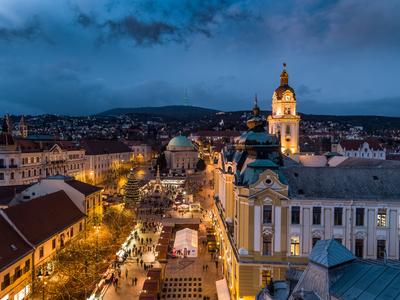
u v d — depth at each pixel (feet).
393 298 93.15
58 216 257.14
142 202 500.74
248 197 198.90
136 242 323.78
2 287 178.50
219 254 288.51
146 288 206.39
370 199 199.00
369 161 304.91
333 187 205.77
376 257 200.85
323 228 200.95
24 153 469.98
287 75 471.62
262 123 277.44
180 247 289.53
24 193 303.27
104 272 238.07
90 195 313.32
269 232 200.13
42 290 197.16
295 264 198.70
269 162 213.05
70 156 583.17
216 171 358.02
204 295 225.15
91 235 280.51
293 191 204.44
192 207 456.45
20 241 205.46
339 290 103.24
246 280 199.41
